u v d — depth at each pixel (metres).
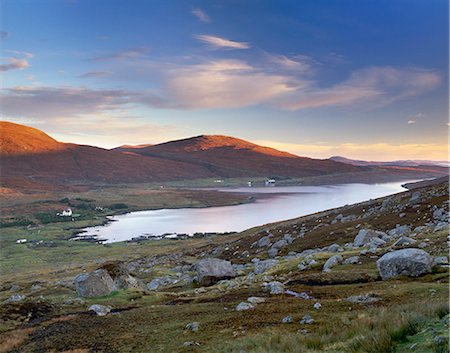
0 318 40.78
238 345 21.86
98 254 184.75
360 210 123.12
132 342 27.95
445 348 13.74
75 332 33.22
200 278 68.62
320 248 83.12
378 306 28.69
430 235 57.72
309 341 19.52
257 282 52.94
